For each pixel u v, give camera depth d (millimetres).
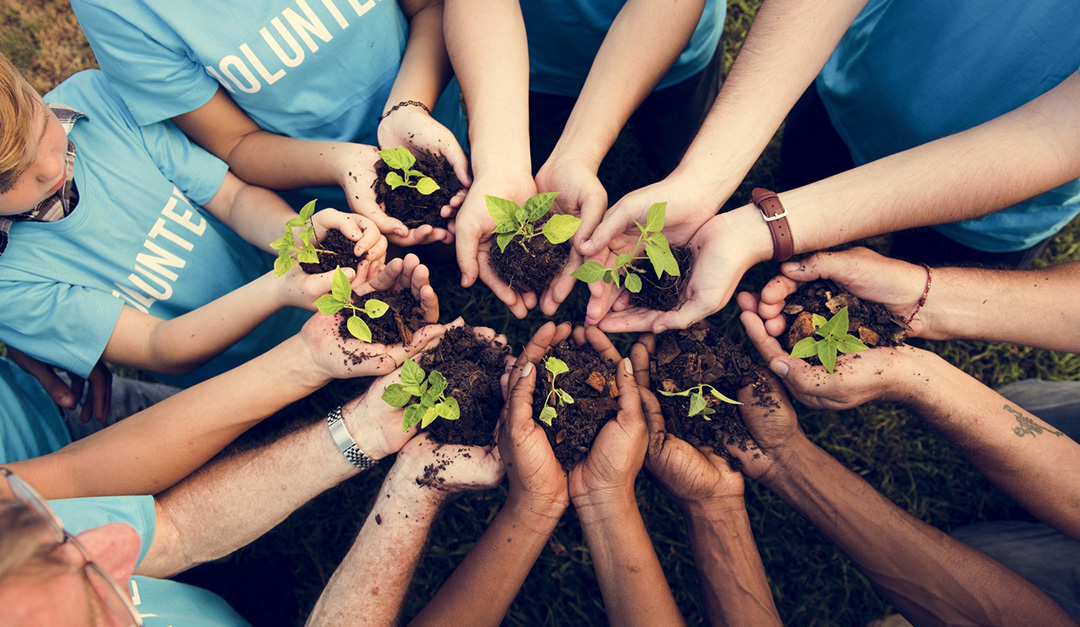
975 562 635
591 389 680
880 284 665
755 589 660
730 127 665
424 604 904
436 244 892
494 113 684
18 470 600
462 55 693
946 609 635
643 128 928
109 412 812
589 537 652
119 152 677
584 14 747
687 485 666
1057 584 706
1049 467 636
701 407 659
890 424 949
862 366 657
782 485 690
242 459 689
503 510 657
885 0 695
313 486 684
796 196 658
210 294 776
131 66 623
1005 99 636
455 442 688
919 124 699
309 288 675
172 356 714
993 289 658
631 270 696
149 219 702
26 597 338
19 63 1119
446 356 707
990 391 668
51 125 596
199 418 652
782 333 695
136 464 636
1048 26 582
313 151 701
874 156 779
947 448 938
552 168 694
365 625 642
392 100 714
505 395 701
